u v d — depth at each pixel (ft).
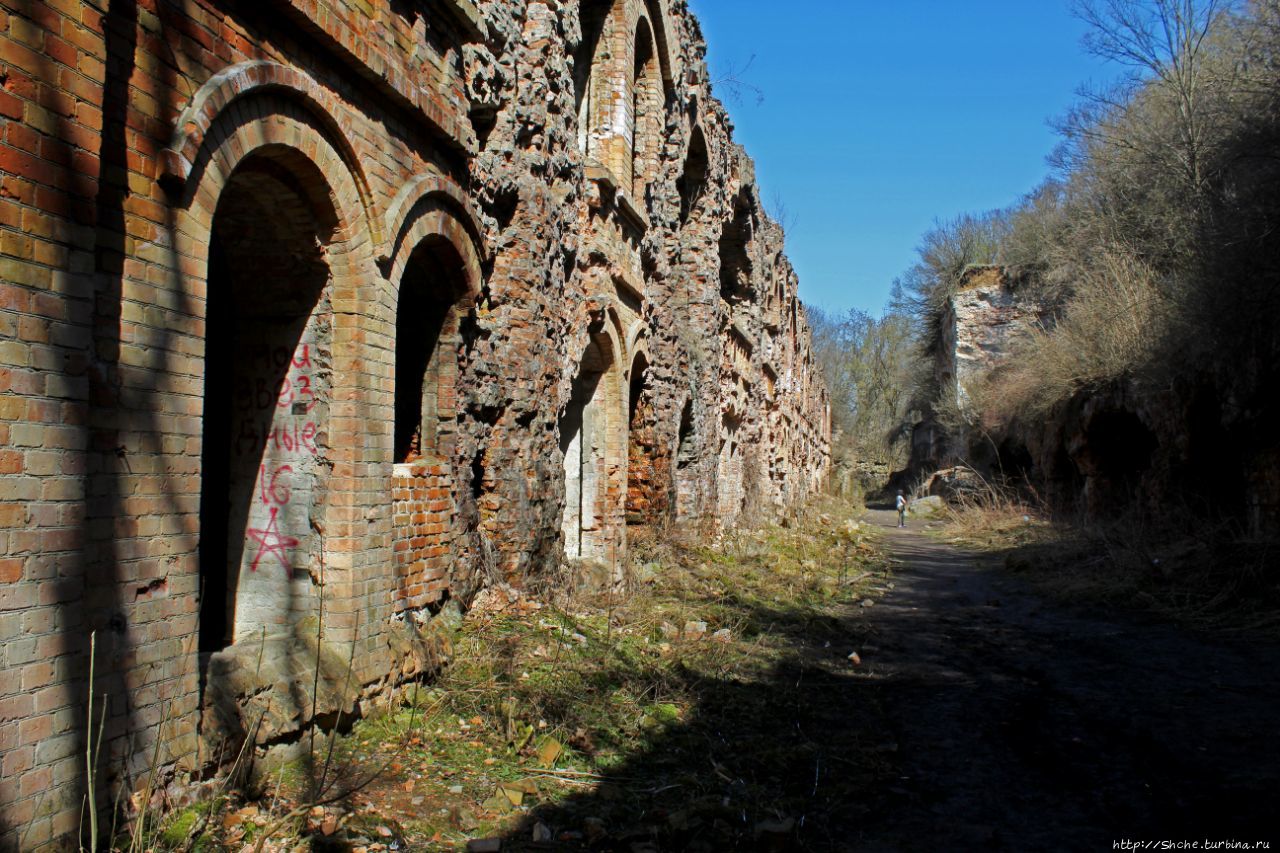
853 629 38.99
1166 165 70.59
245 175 18.35
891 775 20.52
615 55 41.42
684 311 61.16
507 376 29.76
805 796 18.99
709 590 42.65
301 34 18.15
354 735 19.01
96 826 12.47
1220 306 46.88
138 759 13.75
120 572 13.57
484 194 27.73
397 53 21.66
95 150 13.00
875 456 230.48
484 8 27.20
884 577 60.08
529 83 30.53
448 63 24.32
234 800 15.15
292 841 14.29
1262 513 47.21
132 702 13.70
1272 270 43.57
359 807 15.99
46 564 12.21
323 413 20.36
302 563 20.39
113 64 13.67
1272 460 46.14
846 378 260.62
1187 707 26.66
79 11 12.74
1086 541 61.98
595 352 40.19
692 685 26.25
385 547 21.26
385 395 21.35
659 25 46.78
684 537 52.16
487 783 17.87
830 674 30.17
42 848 11.96
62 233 12.48
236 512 20.79
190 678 14.88
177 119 14.79
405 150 22.38
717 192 65.05
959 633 39.19
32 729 11.93
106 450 13.39
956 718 25.49
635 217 42.24
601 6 41.52
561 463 34.30
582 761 19.69
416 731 19.69
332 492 20.03
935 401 150.20
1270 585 41.83
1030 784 20.12
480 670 23.31
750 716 24.27
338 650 19.62
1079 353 71.51
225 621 20.72
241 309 20.84
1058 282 101.86
